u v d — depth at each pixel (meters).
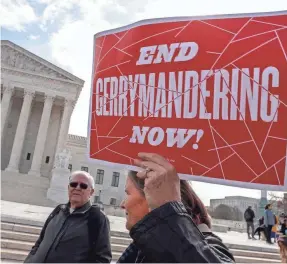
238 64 1.81
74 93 52.16
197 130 1.86
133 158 2.00
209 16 1.91
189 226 1.41
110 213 32.12
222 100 1.82
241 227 34.16
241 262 11.24
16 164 47.31
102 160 2.11
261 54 1.77
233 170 1.76
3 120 48.22
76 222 3.69
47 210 22.56
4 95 49.12
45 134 49.81
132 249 2.01
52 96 51.25
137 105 2.04
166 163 1.56
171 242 1.37
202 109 1.86
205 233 1.83
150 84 2.01
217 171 1.79
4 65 49.47
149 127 1.98
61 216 3.83
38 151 48.66
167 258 1.35
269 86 1.74
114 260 9.49
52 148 53.44
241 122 1.77
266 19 1.79
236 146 1.77
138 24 2.09
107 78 2.19
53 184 33.88
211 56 1.87
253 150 1.74
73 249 3.52
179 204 1.47
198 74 1.89
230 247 12.54
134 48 2.09
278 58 1.74
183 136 1.88
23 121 49.25
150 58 2.03
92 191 4.04
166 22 2.01
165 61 1.98
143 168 1.82
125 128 2.06
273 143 1.70
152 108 1.99
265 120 1.73
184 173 1.85
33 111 54.81
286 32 1.74
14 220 11.00
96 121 2.20
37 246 3.94
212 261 1.33
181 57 1.94
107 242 3.68
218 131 1.81
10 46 50.12
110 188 64.94
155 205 1.48
